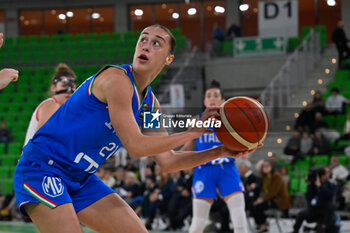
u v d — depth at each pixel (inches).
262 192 341.4
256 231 327.0
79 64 708.7
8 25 794.2
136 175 389.7
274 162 362.3
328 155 391.2
